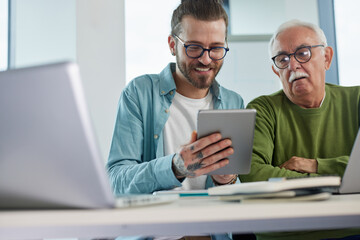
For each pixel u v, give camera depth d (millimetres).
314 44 1685
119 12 3217
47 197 695
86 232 651
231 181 1489
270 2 3377
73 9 3123
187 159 1154
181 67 1821
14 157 693
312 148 1675
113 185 1650
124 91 1949
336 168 1530
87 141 660
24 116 674
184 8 1801
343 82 3441
